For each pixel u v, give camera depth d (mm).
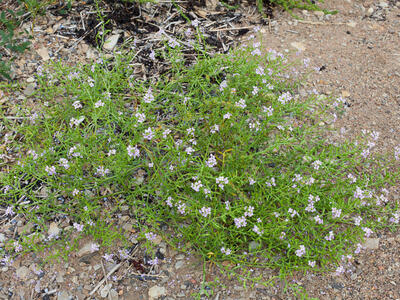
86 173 745
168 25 998
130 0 997
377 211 718
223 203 699
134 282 642
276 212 647
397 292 631
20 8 985
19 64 894
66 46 932
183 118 760
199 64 847
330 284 644
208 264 658
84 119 807
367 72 948
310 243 662
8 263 652
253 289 635
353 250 678
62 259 660
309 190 664
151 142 768
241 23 1044
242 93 819
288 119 836
